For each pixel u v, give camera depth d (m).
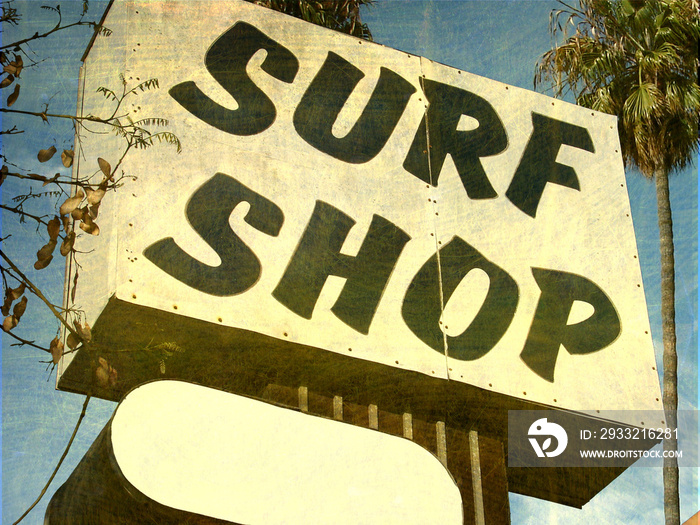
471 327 4.36
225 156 4.18
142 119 4.04
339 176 4.46
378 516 3.28
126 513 3.08
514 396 4.28
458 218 4.69
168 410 3.26
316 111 4.62
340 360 3.96
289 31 4.83
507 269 4.66
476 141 5.05
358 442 3.50
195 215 3.92
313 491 3.26
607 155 5.49
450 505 3.44
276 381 3.96
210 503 3.05
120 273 3.58
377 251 4.32
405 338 4.14
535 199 5.04
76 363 3.63
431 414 4.19
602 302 4.84
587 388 4.51
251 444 3.30
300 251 4.11
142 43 4.30
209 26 4.57
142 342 3.71
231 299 3.80
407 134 4.84
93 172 3.99
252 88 4.50
